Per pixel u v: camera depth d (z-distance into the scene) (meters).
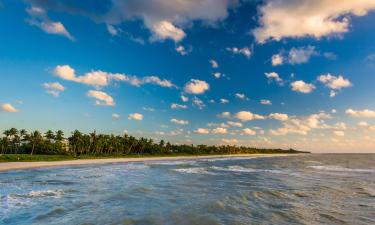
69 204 19.66
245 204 19.45
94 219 15.51
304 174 46.59
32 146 117.25
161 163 91.31
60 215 16.47
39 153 118.75
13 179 37.31
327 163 89.69
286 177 40.88
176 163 91.88
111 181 35.09
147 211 17.38
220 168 64.25
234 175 44.56
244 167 68.31
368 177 40.50
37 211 17.47
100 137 136.50
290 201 20.62
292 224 14.51
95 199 21.64
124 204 19.64
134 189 26.94
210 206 18.73
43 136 122.56
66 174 46.12
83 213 16.92
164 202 20.33
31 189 27.39
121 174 46.47
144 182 33.94
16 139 120.62
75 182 33.88
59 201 20.80
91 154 130.62
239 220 15.24
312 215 16.33
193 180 36.50
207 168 63.72
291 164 83.38
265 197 22.25
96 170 56.19
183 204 19.50
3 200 21.23
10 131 119.38
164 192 25.25
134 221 15.08
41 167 65.38
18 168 59.56
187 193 24.67
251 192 24.58
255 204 19.45
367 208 18.20
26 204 19.67
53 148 120.00
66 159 100.38
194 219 15.48
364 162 97.44
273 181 35.19
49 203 20.03
